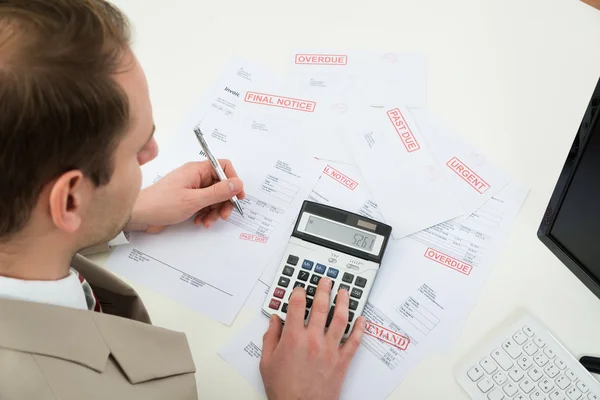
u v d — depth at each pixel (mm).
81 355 430
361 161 710
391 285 648
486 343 615
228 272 663
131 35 412
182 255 672
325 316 610
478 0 793
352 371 607
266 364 594
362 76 758
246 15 812
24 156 344
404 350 618
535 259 652
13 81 323
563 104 726
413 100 739
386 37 781
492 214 675
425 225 673
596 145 503
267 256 668
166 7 823
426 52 766
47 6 344
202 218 687
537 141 708
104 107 362
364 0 808
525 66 749
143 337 500
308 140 727
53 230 413
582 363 606
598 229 536
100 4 392
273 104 752
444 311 634
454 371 607
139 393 475
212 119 750
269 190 703
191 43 798
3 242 398
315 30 795
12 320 399
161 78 776
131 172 437
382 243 649
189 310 646
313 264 645
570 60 749
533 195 682
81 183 390
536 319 619
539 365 601
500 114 725
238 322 638
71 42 343
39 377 397
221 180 674
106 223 456
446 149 710
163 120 751
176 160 731
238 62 780
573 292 637
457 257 657
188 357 546
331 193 698
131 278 660
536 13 779
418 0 801
